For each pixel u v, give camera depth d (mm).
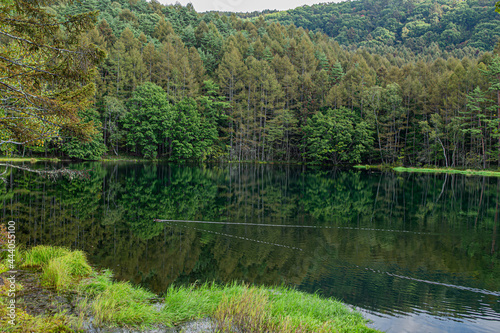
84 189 25047
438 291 8391
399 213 19500
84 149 53531
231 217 17516
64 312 5898
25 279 7375
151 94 63875
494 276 9500
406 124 67062
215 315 6125
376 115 67438
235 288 7629
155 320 5918
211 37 97312
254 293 6977
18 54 8086
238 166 60625
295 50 94000
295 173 48719
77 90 7902
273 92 75875
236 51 85312
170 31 102562
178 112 66625
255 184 33344
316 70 92625
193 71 79438
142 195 23844
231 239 13281
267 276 9359
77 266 8312
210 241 12938
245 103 74938
